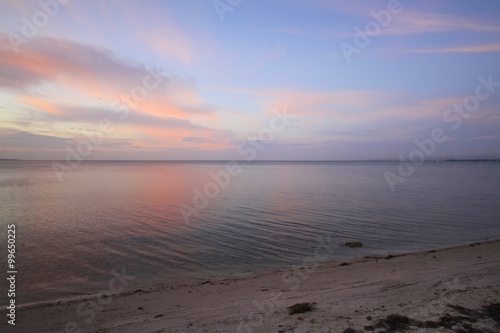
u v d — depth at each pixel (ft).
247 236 63.16
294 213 88.53
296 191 149.18
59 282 39.40
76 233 65.26
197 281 39.68
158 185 180.55
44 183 190.29
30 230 67.87
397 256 47.91
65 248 54.54
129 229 69.00
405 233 65.77
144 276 41.75
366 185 182.50
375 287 31.83
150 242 58.59
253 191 149.59
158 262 47.62
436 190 148.66
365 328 21.61
